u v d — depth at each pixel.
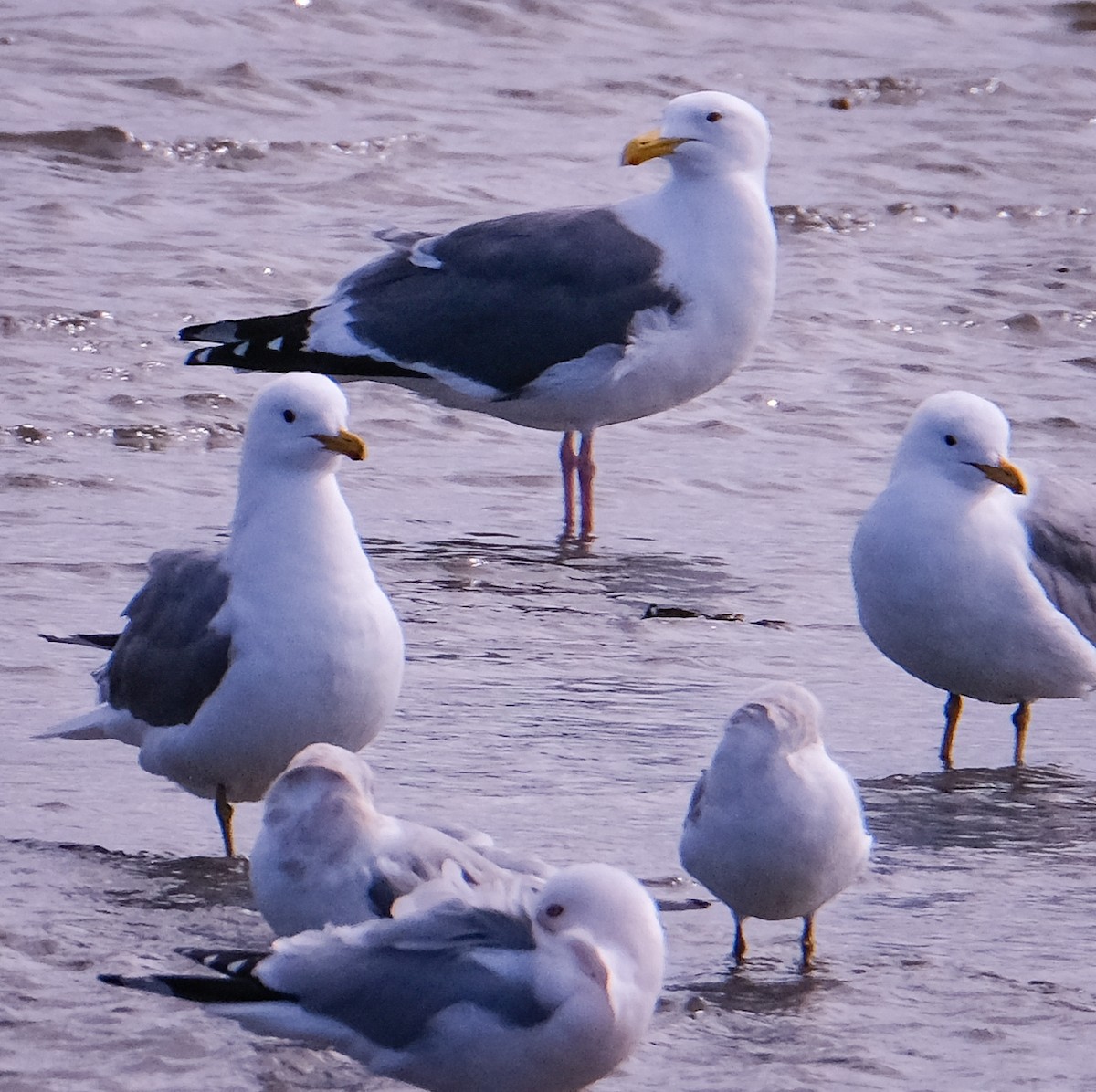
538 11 34.34
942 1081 8.09
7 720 11.66
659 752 11.56
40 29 31.19
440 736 11.69
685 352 16.66
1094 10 37.06
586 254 16.69
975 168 27.89
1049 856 10.47
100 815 10.59
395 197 25.12
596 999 7.43
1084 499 12.24
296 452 10.17
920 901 9.85
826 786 8.80
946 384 19.91
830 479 17.50
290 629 10.08
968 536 11.65
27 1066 7.98
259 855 8.66
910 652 11.94
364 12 33.53
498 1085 7.66
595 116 29.55
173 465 16.78
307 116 28.42
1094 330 21.83
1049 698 12.05
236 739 10.16
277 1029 7.78
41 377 18.48
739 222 16.61
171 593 10.42
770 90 31.39
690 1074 8.12
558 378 16.48
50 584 13.84
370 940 7.78
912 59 33.72
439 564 15.05
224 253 22.42
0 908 9.36
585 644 13.49
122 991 8.62
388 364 17.05
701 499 16.95
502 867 8.69
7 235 22.50
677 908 9.63
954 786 11.47
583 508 16.25
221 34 31.97
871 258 23.89
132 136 26.19
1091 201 26.88
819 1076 8.12
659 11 35.22
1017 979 9.00
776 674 13.14
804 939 9.18
